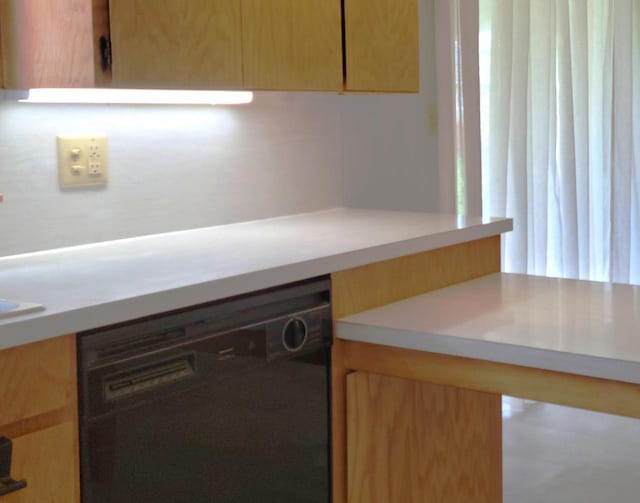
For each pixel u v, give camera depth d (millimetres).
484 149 3650
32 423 1381
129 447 1523
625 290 2152
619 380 1544
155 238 2299
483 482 2457
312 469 1916
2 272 1804
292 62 2164
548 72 3779
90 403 1449
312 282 1886
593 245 4289
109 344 1478
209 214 2498
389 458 2088
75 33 1771
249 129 2607
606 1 4176
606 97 4195
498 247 2531
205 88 1959
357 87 2365
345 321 1926
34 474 1366
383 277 2080
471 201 3455
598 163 4270
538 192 3830
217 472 1693
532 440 3555
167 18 1871
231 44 2006
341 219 2637
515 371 1702
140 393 1533
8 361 1328
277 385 1817
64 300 1474
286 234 2309
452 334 1765
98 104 2184
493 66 3596
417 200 3381
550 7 3764
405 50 2525
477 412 2412
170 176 2377
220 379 1686
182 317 1603
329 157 2928
